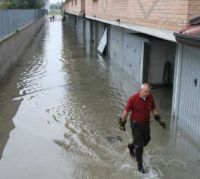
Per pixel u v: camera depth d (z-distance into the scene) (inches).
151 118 395.2
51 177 273.1
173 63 504.1
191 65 331.0
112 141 336.2
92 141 337.7
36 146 329.1
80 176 273.1
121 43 686.5
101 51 912.9
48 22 2864.2
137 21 453.7
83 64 764.0
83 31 1537.9
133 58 579.8
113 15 624.1
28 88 552.4
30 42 1268.5
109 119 398.3
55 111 432.5
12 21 855.1
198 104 318.3
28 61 824.9
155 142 331.9
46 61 819.4
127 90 524.4
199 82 316.2
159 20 362.9
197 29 280.2
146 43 505.4
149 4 396.8
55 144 332.8
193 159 296.8
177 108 365.1
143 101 267.7
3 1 1609.3
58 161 298.2
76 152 314.3
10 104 466.6
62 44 1186.0
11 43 738.8
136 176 270.1
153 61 509.7
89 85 562.9
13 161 299.7
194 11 295.6
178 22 313.0
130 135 350.6
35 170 284.0
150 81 516.1
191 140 332.5
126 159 298.2
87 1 1051.9
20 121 398.6
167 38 341.1
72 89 539.5
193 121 329.4
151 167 283.0
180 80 356.5
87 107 445.1
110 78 612.1
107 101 469.4
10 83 590.2
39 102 473.4
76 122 391.9
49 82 592.1
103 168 284.0
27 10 1330.0
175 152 310.2
